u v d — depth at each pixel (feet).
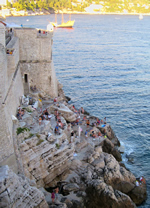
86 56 353.51
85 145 120.37
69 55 355.56
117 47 430.20
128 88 229.86
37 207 73.36
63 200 88.63
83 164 107.45
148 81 250.78
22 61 142.92
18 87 124.16
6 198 64.34
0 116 81.05
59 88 186.29
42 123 106.22
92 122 146.41
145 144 144.05
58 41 467.11
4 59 87.40
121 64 315.78
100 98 205.98
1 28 86.84
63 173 102.12
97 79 253.85
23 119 106.63
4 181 65.05
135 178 108.17
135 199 101.50
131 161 128.26
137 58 351.46
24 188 71.26
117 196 92.63
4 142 81.76
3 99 83.87
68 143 107.65
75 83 239.71
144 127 162.61
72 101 198.90
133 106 192.75
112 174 102.47
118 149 138.00
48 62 145.38
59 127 113.70
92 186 93.97
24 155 88.69
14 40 128.67
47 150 94.43
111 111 183.73
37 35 142.51
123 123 167.02
